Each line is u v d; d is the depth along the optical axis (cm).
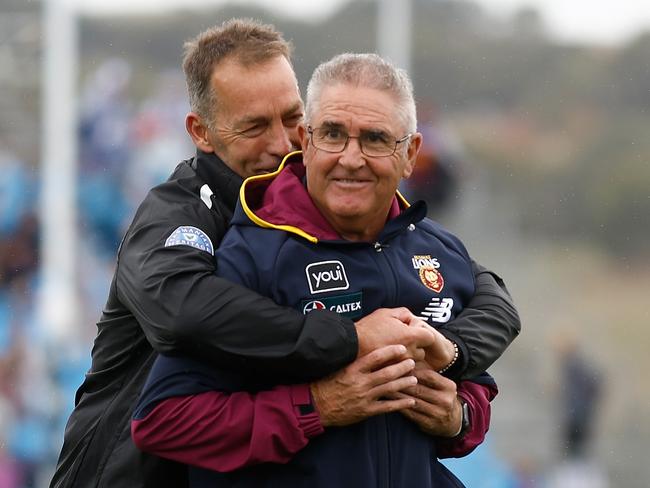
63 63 5844
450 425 1432
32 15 6762
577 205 10275
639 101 11481
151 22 10575
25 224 5794
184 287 1359
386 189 1392
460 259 1512
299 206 1416
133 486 1465
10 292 5488
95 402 1516
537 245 9662
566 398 5681
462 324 1456
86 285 5841
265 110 1551
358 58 1396
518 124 11300
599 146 10981
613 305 8312
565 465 5334
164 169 6222
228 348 1336
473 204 8844
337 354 1341
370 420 1398
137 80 8994
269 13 10988
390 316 1373
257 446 1347
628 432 6012
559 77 11575
